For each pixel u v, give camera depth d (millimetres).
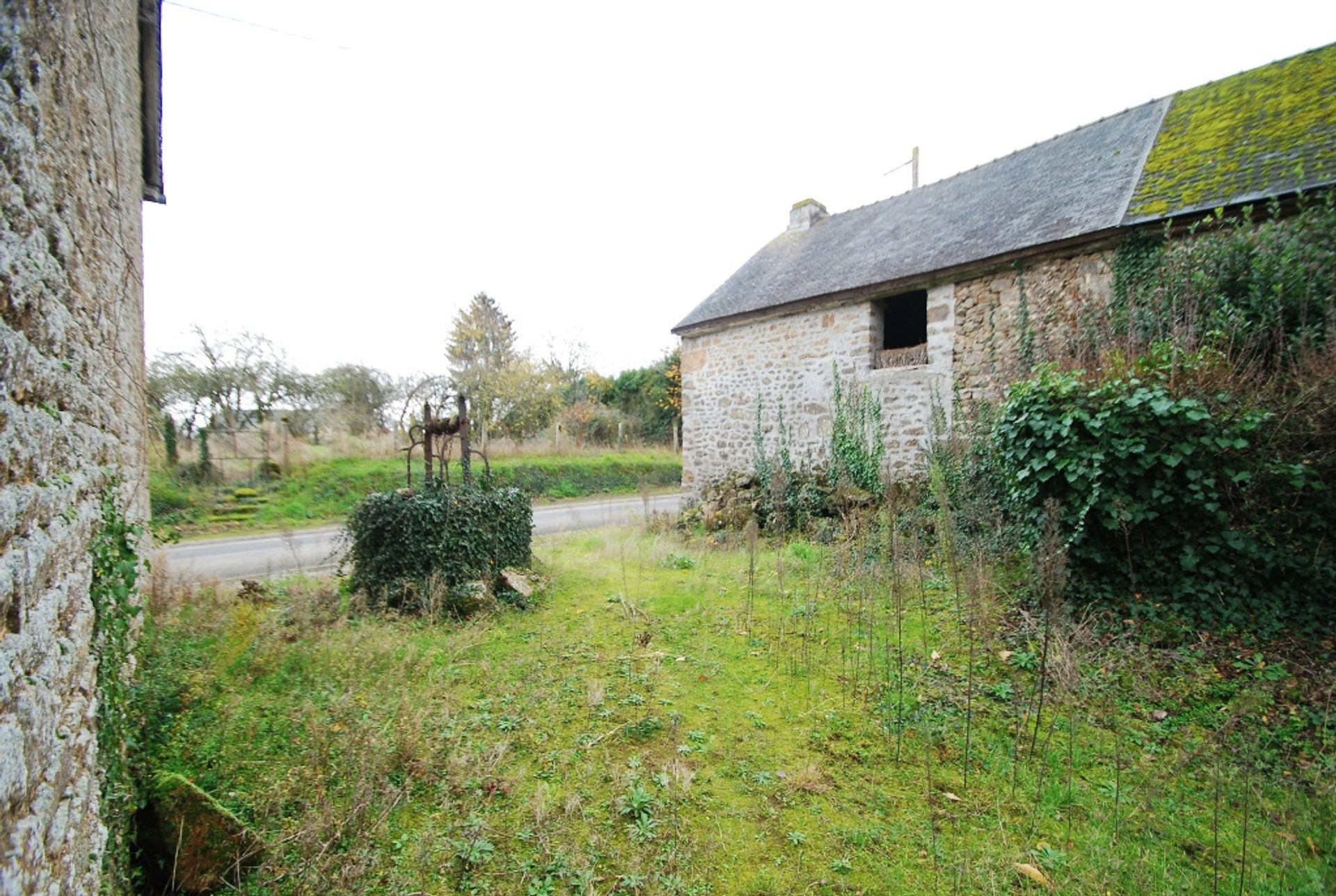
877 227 10461
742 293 11234
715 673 4039
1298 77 6625
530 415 21078
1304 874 2242
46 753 1461
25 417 1499
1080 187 7496
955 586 4938
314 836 2213
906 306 10133
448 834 2469
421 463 14773
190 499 11297
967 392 7820
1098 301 6598
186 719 3039
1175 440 4238
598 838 2449
